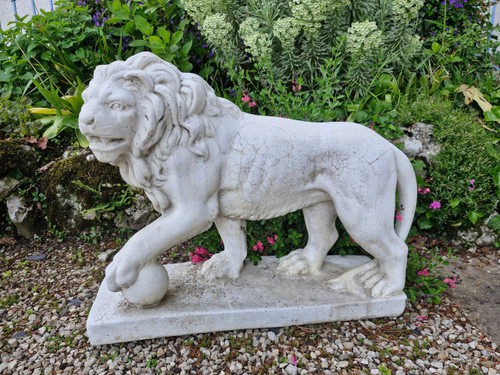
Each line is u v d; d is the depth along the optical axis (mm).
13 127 2771
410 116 2662
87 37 3324
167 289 1674
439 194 2520
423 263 2162
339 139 1560
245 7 2982
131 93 1352
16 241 2637
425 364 1562
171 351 1602
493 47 3518
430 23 3604
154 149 1428
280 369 1526
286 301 1698
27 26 3139
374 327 1735
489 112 2859
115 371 1514
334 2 2695
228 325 1650
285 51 2773
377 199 1568
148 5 3062
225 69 3160
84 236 2627
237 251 1841
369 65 2887
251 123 1573
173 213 1517
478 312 1893
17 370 1552
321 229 1824
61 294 2055
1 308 1954
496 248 2539
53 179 2570
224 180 1554
